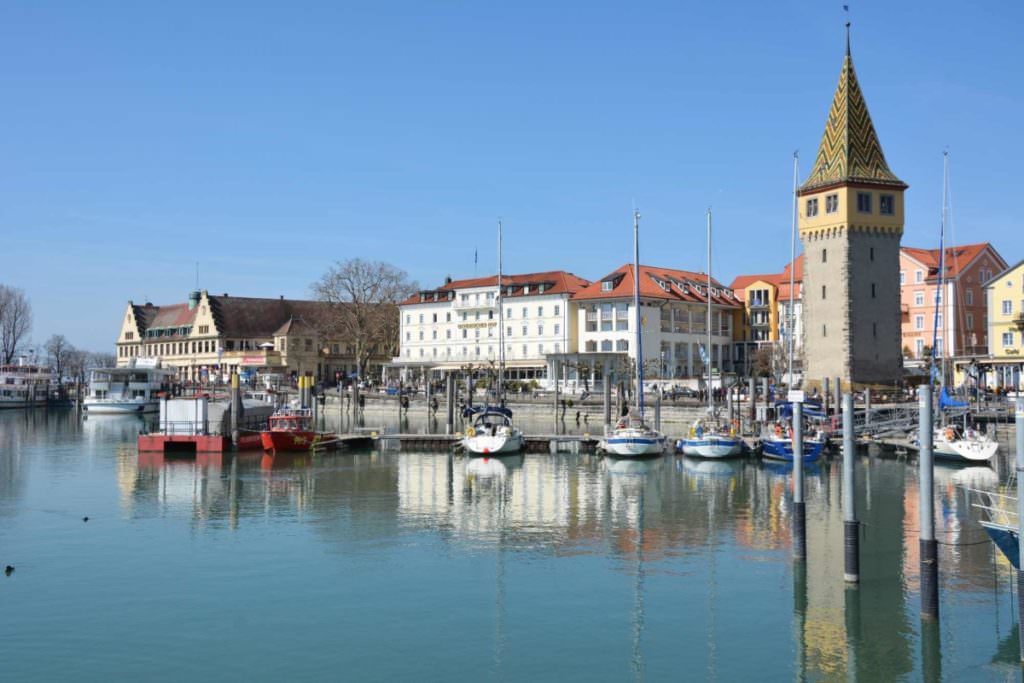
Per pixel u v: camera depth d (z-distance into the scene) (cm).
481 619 2947
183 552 3809
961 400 8600
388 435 8000
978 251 12988
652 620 2930
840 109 10138
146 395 14338
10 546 3909
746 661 2595
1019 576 2395
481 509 4831
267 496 5241
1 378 16450
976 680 2458
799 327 14888
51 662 2586
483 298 16038
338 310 16725
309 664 2578
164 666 2562
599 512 4750
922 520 2794
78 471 6341
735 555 3744
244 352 19038
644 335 14138
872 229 9944
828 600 3103
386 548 3897
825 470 6494
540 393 12706
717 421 8319
